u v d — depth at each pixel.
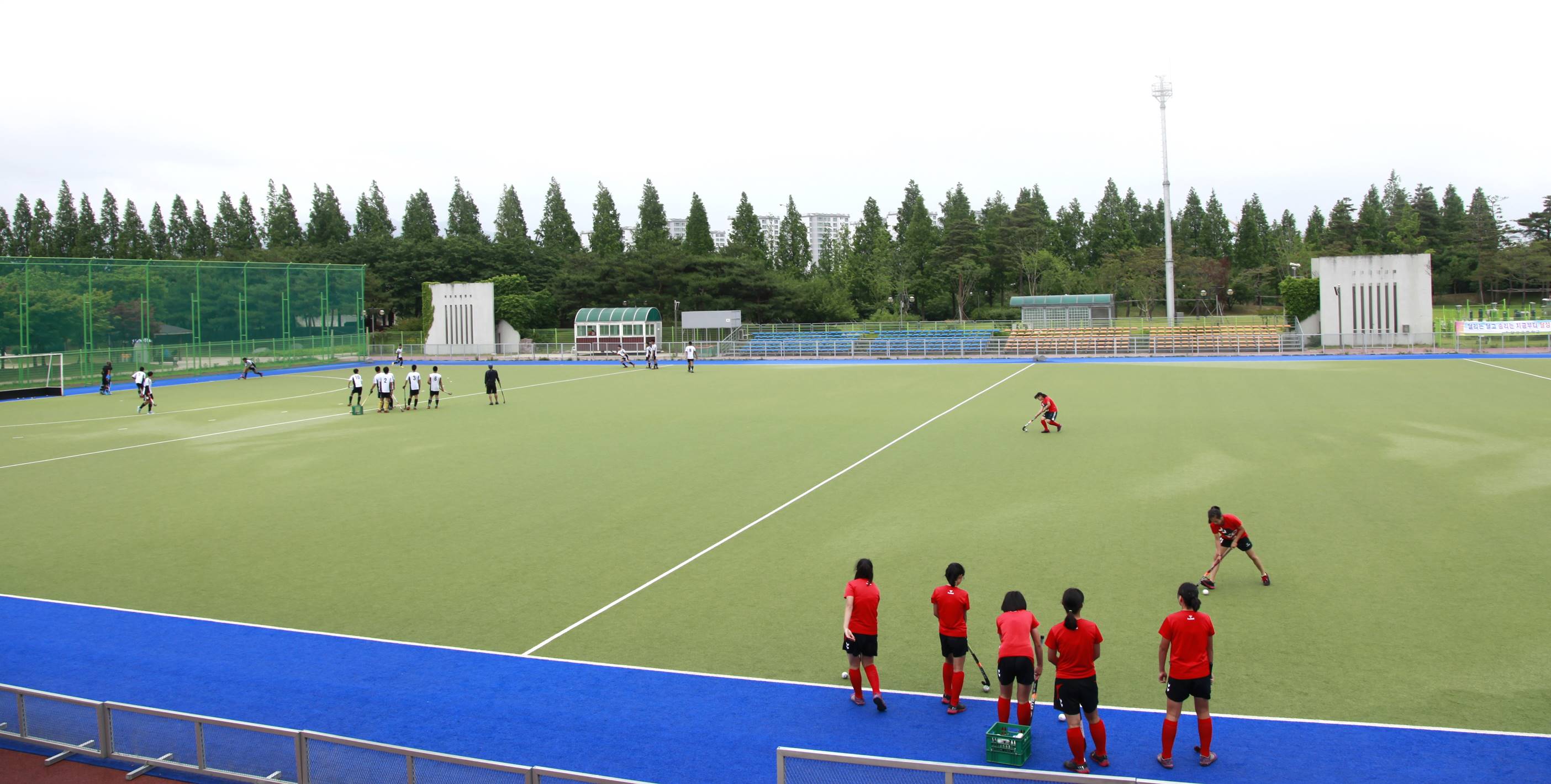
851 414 35.38
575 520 18.72
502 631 12.56
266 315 70.56
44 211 124.06
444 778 8.07
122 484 23.47
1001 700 9.06
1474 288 125.75
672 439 29.38
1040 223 124.06
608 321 81.06
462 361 79.94
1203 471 22.31
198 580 15.15
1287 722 9.39
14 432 34.06
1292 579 13.94
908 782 7.64
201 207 127.81
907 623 12.54
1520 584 13.38
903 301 112.88
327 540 17.55
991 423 31.86
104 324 59.28
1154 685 10.40
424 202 129.25
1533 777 8.25
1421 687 10.08
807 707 10.12
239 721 9.48
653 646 11.91
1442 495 19.08
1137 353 73.00
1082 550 15.72
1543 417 29.94
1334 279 68.38
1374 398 36.69
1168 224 75.88
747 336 85.00
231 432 33.06
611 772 8.83
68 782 9.27
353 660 11.65
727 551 16.23
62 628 12.98
